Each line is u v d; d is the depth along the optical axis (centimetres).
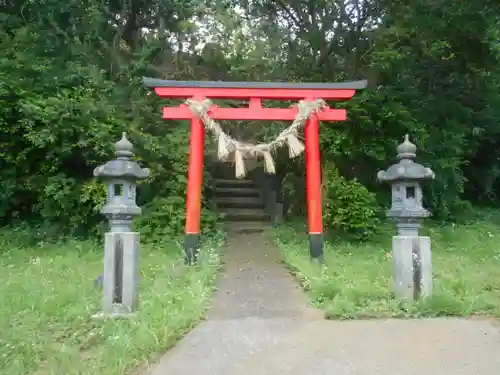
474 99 1124
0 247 770
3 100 801
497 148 1242
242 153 736
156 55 1129
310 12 1099
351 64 1109
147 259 705
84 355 367
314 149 763
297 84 768
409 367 343
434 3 884
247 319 459
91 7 1023
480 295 501
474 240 870
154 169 885
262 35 1191
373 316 452
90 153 838
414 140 967
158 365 351
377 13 1043
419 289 477
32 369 340
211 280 605
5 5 986
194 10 1135
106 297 451
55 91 873
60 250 755
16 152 838
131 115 938
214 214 941
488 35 875
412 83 1042
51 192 822
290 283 616
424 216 481
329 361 354
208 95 768
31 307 462
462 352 368
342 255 753
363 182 995
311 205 744
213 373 338
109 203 476
